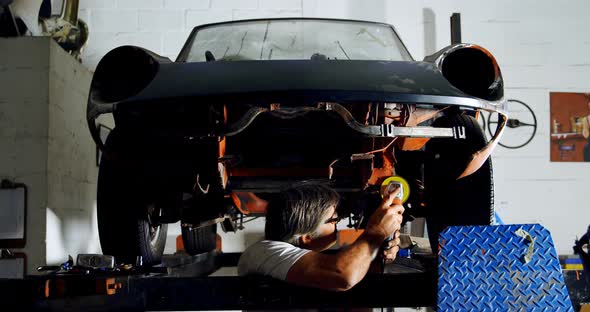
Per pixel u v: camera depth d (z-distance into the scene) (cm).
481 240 169
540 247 167
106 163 241
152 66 226
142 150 231
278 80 206
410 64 227
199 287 185
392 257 174
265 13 550
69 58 371
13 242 325
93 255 203
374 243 168
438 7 559
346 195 265
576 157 555
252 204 298
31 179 330
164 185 244
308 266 167
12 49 337
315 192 181
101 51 543
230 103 204
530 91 559
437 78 218
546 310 163
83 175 398
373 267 187
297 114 215
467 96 214
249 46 283
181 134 217
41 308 183
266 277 177
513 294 165
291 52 281
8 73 337
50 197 334
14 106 334
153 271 210
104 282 183
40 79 335
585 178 555
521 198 554
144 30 546
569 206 554
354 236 421
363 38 292
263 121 220
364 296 186
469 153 232
